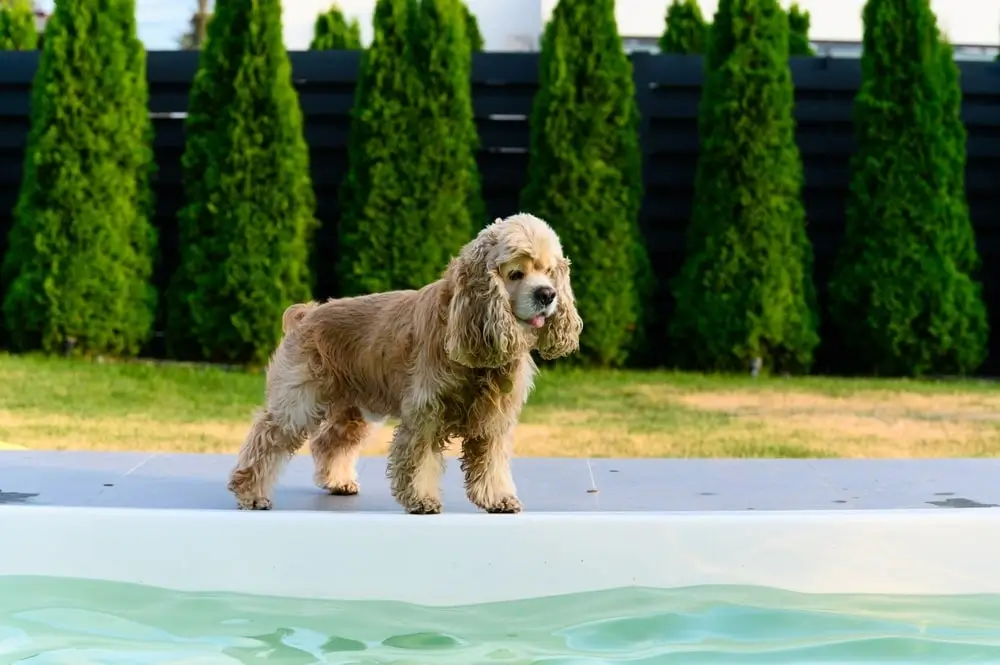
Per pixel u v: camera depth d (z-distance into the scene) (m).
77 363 9.19
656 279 9.81
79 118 9.27
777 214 9.41
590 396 8.43
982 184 10.30
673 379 9.18
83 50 9.29
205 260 9.30
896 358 9.67
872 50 9.61
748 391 8.73
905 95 9.53
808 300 9.69
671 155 10.16
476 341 3.62
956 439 6.96
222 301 9.27
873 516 3.44
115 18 9.40
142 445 6.61
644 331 9.73
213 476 4.71
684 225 10.21
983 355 9.77
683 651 2.99
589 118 9.35
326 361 4.08
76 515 3.44
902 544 3.43
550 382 8.91
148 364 9.36
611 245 9.40
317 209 10.01
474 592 3.37
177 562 3.41
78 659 2.91
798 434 7.09
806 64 10.15
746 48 9.38
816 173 10.16
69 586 3.42
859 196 9.66
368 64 9.33
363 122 9.35
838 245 10.17
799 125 10.20
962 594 3.43
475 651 2.99
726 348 9.40
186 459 5.11
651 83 10.09
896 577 3.43
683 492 4.41
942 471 4.88
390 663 2.90
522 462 5.10
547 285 3.62
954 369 9.71
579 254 9.35
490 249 3.66
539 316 3.65
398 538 3.37
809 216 10.17
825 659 2.94
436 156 9.27
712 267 9.48
